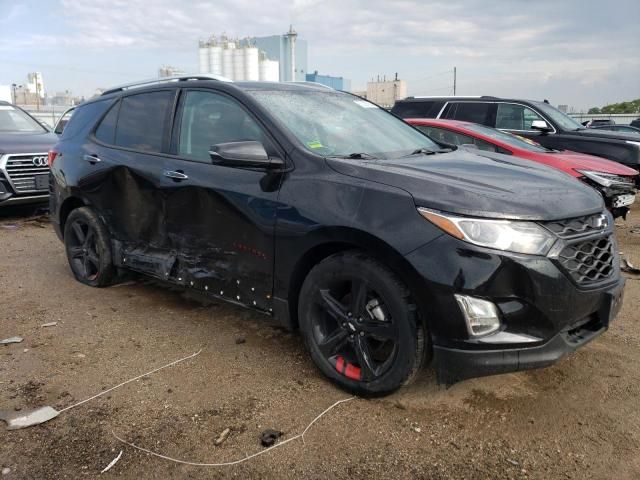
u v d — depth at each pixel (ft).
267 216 10.89
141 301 15.38
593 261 9.46
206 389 10.54
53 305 15.07
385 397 10.18
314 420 9.50
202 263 12.56
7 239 23.34
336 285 10.22
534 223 8.84
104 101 16.57
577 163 22.79
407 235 9.00
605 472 8.25
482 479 8.11
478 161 11.90
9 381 10.82
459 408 9.89
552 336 8.88
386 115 14.76
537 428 9.34
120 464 8.38
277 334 13.12
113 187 14.88
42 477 8.09
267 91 12.75
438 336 8.95
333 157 10.84
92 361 11.71
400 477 8.14
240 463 8.41
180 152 13.28
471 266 8.58
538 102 31.63
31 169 26.50
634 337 13.04
